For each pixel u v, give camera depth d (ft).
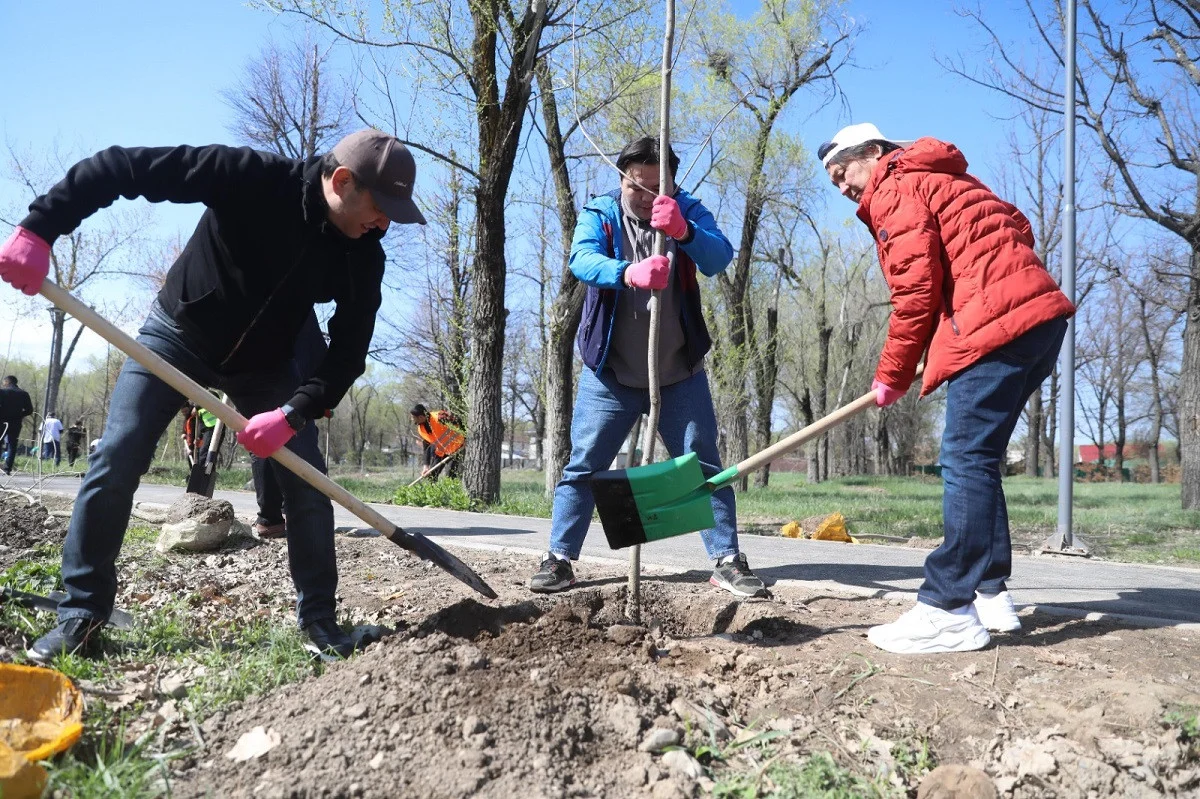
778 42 62.13
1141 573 18.61
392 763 7.48
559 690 8.70
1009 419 10.96
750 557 20.39
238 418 10.07
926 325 10.91
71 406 185.98
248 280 10.22
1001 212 11.01
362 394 223.71
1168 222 49.01
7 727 7.47
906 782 7.84
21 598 11.01
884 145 12.01
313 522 11.10
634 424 15.08
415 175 9.91
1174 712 8.38
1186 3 46.73
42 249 9.19
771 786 7.54
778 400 158.20
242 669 9.95
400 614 13.05
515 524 28.40
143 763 7.50
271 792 7.14
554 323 46.29
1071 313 10.85
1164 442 221.46
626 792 7.34
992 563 11.34
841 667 10.07
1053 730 8.35
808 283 108.06
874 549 22.74
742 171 68.49
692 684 9.48
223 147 9.78
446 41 37.37
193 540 17.61
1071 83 27.84
